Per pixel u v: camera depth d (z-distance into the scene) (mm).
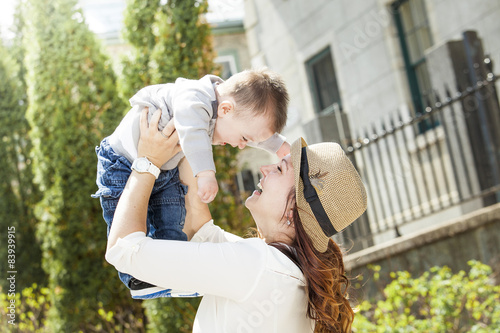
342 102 10766
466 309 4750
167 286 1960
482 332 4238
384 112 9906
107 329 6582
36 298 8008
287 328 2061
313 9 11156
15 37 8758
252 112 2227
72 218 6488
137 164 2059
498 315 4320
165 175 2229
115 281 6547
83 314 6484
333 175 2146
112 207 2158
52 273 6625
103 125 6527
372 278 6047
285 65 12086
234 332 1985
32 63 6750
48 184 6641
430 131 8508
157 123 2090
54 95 6613
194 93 2148
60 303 6520
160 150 2084
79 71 6691
